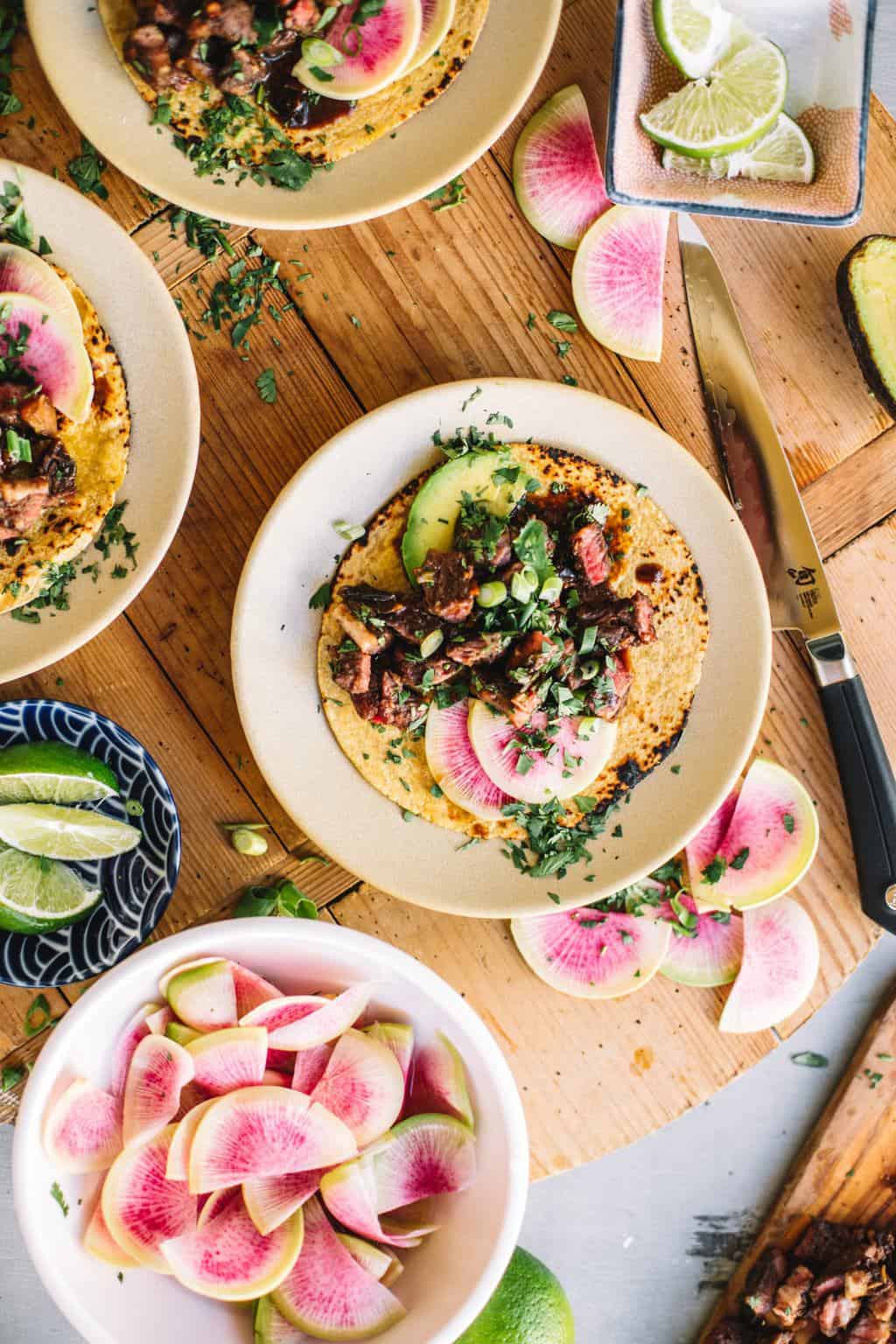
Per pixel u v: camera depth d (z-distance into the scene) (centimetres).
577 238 79
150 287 75
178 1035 75
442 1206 76
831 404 81
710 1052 81
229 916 79
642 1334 89
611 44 79
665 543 78
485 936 81
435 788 78
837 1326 84
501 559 76
